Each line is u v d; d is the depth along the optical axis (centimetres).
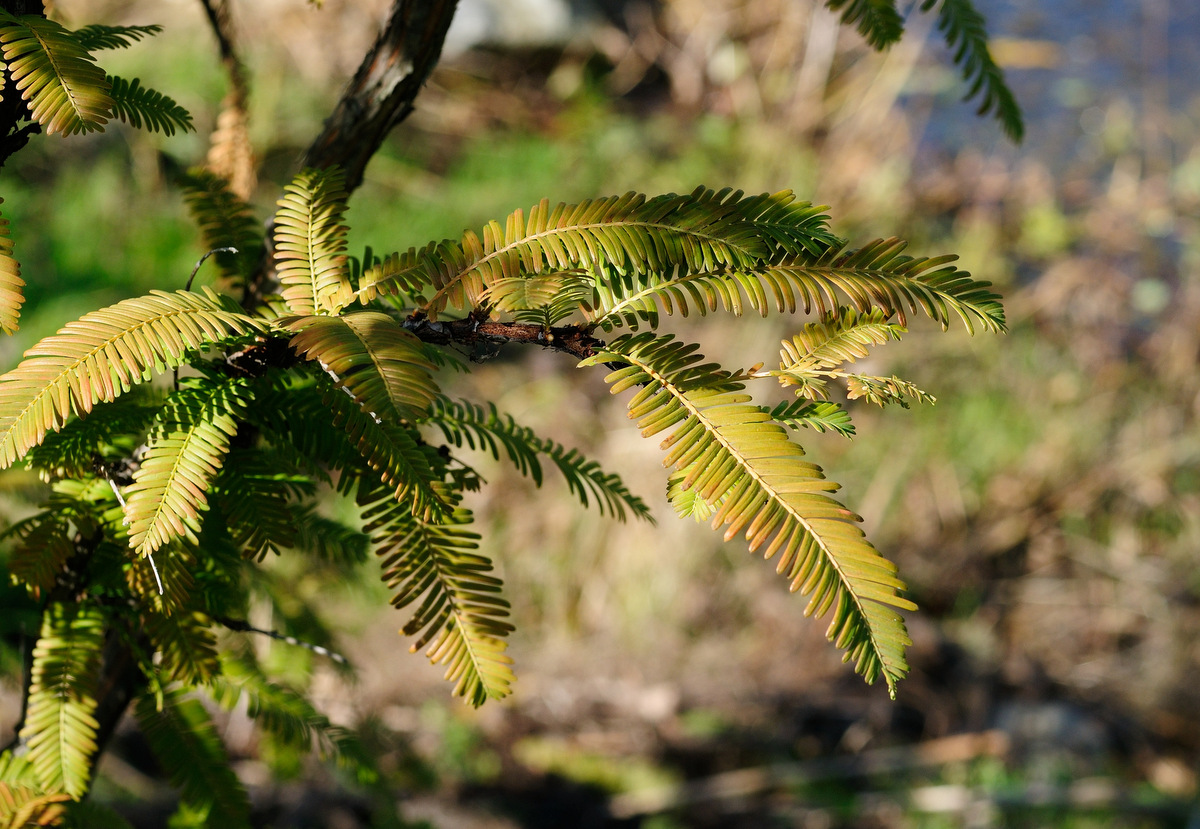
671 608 491
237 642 173
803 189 648
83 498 108
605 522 504
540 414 524
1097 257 654
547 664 469
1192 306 620
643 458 512
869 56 722
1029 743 465
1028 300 626
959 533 545
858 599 79
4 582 335
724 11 723
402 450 91
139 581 101
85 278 486
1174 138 732
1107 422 578
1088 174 706
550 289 92
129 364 83
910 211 655
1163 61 791
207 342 93
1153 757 469
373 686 411
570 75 708
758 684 479
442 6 134
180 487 91
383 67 137
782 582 508
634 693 464
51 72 89
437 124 651
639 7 754
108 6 587
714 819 424
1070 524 553
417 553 101
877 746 462
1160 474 559
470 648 99
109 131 539
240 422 108
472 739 425
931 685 492
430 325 96
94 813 123
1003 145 721
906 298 95
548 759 434
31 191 512
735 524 82
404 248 564
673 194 99
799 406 96
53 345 83
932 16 699
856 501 537
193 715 138
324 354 80
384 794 302
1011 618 524
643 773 437
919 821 423
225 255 140
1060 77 781
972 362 586
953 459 557
